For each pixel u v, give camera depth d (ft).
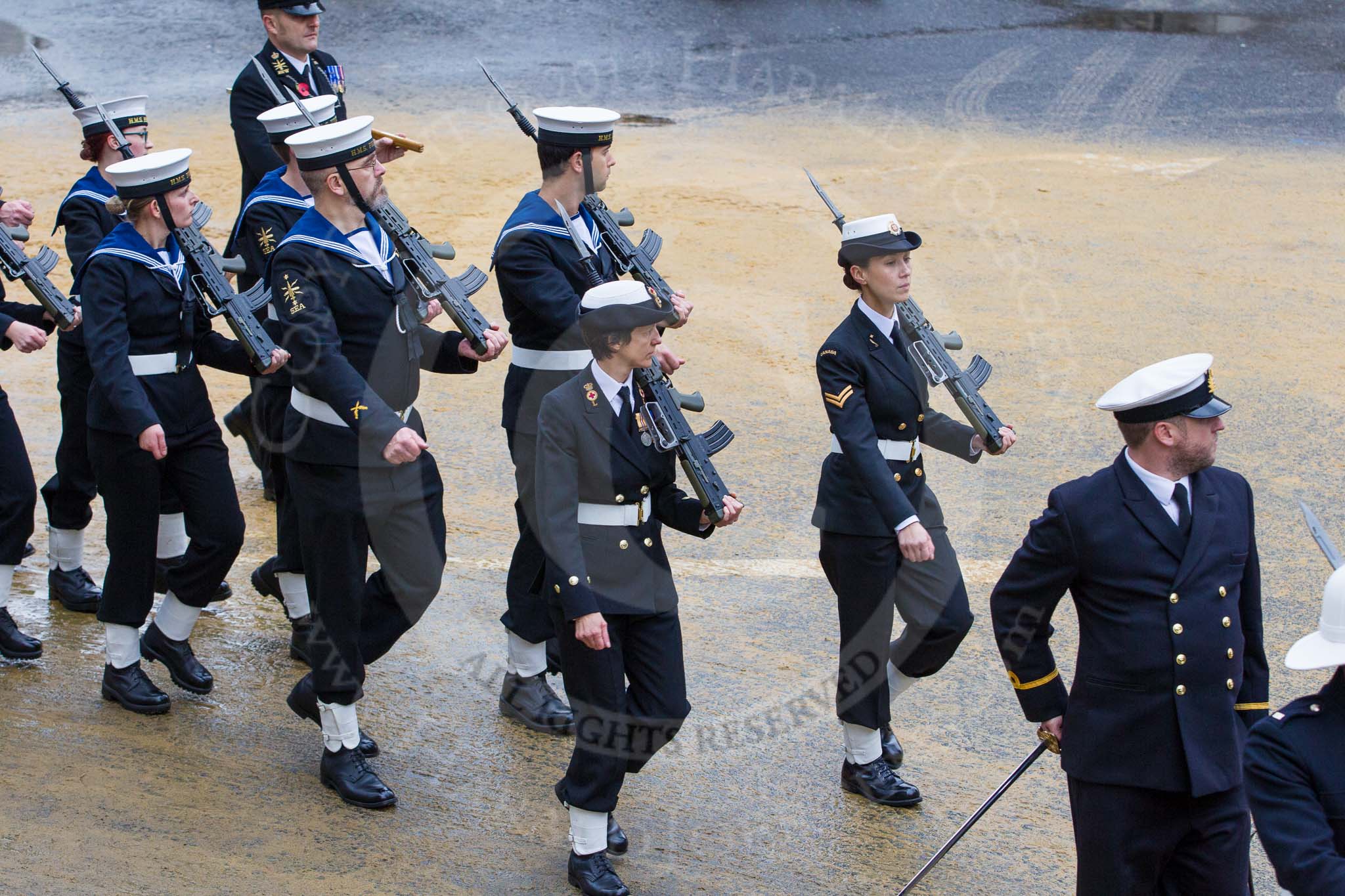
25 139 166.91
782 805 56.80
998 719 62.75
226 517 61.67
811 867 52.80
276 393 64.64
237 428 82.58
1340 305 117.60
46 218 136.36
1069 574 45.09
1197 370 43.62
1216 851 43.96
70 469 69.05
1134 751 43.96
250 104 80.69
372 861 52.37
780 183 148.05
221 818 54.60
